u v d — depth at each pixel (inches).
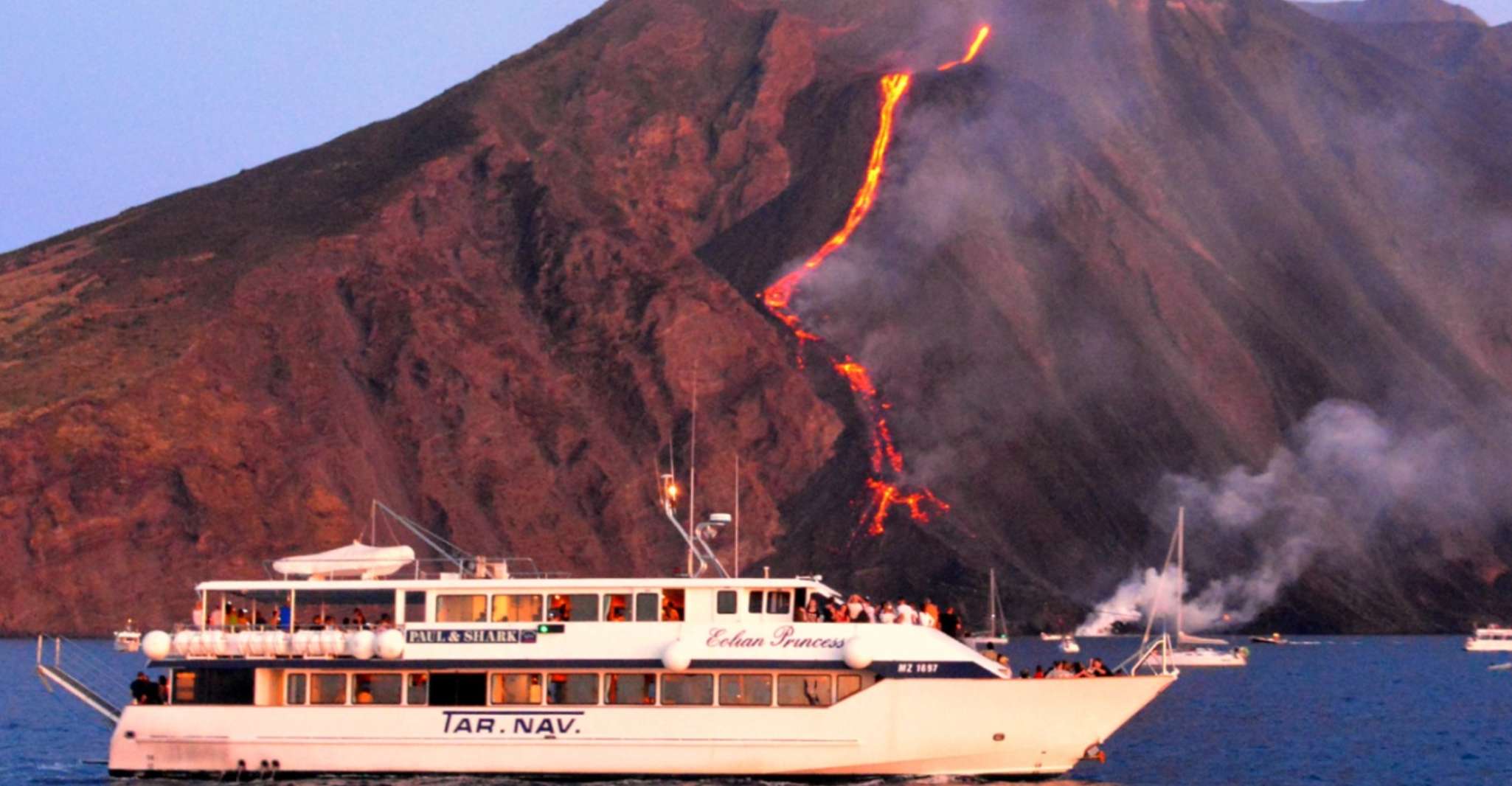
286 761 5231.3
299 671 5270.7
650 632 5142.7
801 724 5073.8
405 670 5206.7
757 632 5113.2
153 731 5280.5
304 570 5364.2
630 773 5118.1
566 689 5162.4
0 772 6333.7
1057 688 5157.5
